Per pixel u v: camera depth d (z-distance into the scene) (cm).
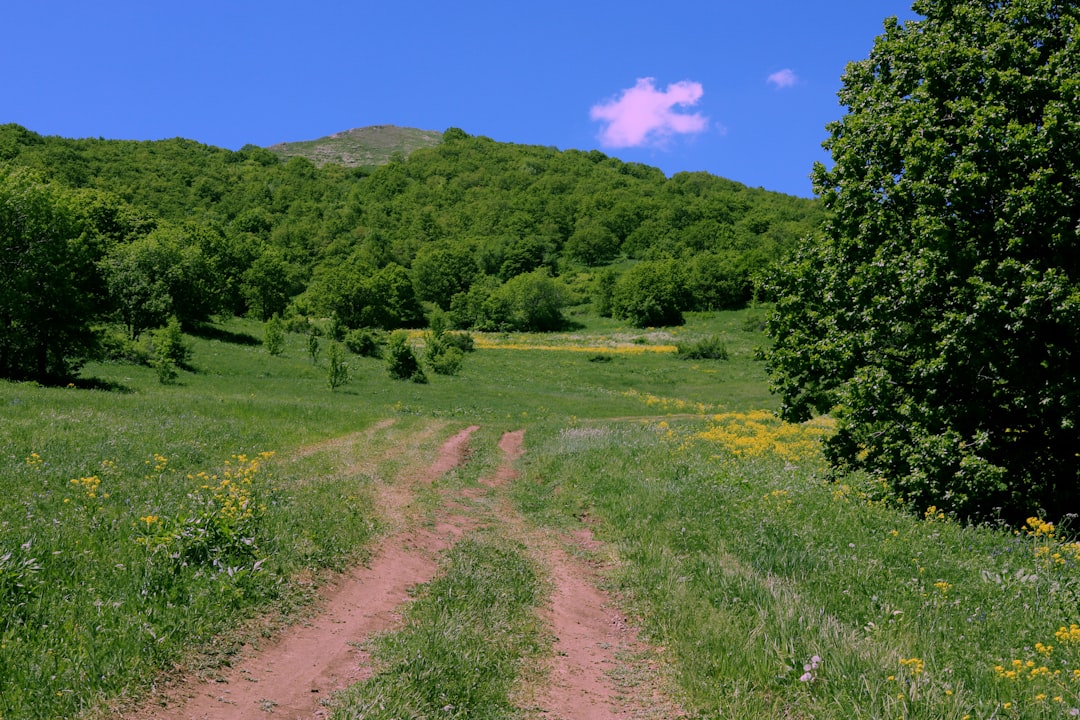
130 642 576
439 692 581
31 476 1124
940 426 1402
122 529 868
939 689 543
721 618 758
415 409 4622
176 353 5550
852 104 1738
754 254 15275
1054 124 1221
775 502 1325
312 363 6581
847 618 757
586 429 3228
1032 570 889
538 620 820
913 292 1338
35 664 516
